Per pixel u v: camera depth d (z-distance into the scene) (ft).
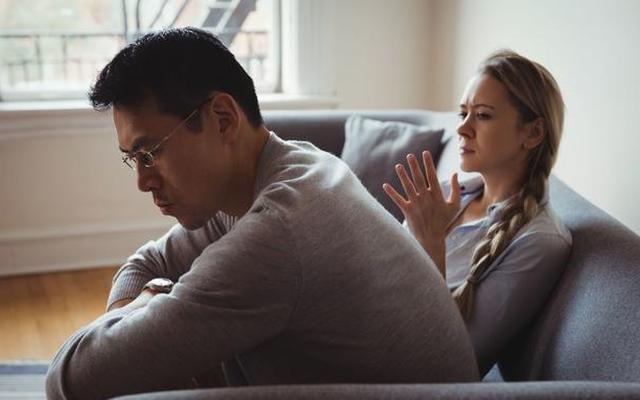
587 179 7.13
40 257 9.84
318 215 2.93
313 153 3.42
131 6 10.05
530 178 4.91
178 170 3.17
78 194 9.82
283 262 2.81
